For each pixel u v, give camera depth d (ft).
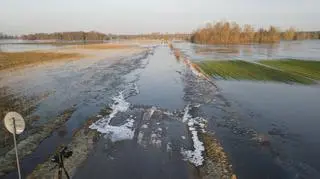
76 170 40.09
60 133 54.29
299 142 51.96
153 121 61.57
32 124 58.44
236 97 84.48
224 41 470.80
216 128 58.29
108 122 60.39
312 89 96.63
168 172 39.78
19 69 139.23
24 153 45.42
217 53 245.24
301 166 42.88
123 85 101.71
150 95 86.63
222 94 88.02
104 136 52.47
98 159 43.39
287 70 137.08
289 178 39.40
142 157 44.16
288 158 45.42
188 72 131.95
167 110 70.38
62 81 107.76
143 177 38.52
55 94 85.87
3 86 97.40
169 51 276.82
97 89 94.07
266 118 65.46
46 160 43.24
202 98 82.64
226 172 39.81
